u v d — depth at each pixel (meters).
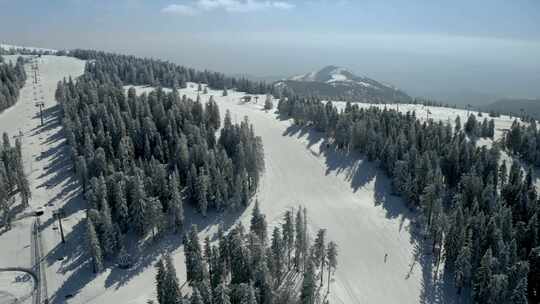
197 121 137.75
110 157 109.38
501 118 196.75
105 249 78.25
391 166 118.00
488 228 79.44
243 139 119.00
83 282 73.19
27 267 76.38
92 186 88.62
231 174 101.44
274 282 67.94
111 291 71.62
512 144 145.38
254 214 78.25
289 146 139.00
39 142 127.69
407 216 101.38
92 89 152.12
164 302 60.00
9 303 67.75
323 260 73.25
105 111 125.31
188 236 73.06
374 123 140.25
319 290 71.75
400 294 73.75
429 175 103.62
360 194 112.19
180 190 102.81
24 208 93.19
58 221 89.44
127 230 88.06
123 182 88.81
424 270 80.94
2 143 117.50
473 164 115.88
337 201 107.19
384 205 106.25
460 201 96.69
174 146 115.44
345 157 131.62
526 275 66.88
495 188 114.12
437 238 86.12
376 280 77.12
